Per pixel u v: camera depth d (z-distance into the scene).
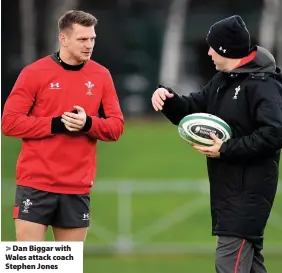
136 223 46.72
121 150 76.88
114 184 43.06
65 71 23.58
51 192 23.62
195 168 69.94
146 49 118.69
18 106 23.38
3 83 116.00
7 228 47.06
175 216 45.50
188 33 121.25
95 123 23.38
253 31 121.25
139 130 90.56
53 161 23.56
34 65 23.56
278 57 112.69
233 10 121.56
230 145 22.28
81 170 23.78
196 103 23.98
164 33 117.12
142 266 40.25
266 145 22.02
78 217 23.94
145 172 68.62
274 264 40.44
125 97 115.69
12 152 73.06
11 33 118.19
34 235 23.69
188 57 121.69
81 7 119.50
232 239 22.69
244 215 22.59
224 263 22.75
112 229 43.66
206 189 43.72
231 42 22.69
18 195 23.83
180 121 23.03
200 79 121.56
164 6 119.50
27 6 115.44
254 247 23.11
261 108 22.23
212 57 23.17
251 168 22.62
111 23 119.38
